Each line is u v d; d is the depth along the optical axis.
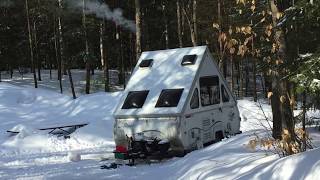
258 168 6.54
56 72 42.06
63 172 10.91
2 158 13.54
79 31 35.59
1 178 10.41
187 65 12.83
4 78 37.84
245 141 10.11
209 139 12.79
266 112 20.61
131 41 39.28
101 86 34.91
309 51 9.45
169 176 9.00
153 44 38.75
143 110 12.20
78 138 15.99
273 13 8.09
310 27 8.62
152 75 13.12
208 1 28.75
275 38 8.16
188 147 11.88
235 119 14.17
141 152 11.69
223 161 8.49
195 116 12.23
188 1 29.48
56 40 35.22
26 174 10.84
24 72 42.03
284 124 7.94
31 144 15.50
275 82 9.10
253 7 7.92
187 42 35.56
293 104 7.75
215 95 13.30
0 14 39.94
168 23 37.19
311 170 5.51
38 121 19.53
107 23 38.56
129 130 12.38
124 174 10.16
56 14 32.59
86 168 11.31
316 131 10.41
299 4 7.50
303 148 7.77
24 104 23.19
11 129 16.84
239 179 6.35
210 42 28.73
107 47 37.72
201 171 8.04
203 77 12.83
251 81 42.75
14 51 40.84
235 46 7.97
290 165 5.90
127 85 13.24
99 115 20.08
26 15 35.34
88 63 31.45
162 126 11.88
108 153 13.73
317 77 7.01
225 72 37.34
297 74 7.27
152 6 37.31
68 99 23.78
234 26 7.58
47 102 23.36
